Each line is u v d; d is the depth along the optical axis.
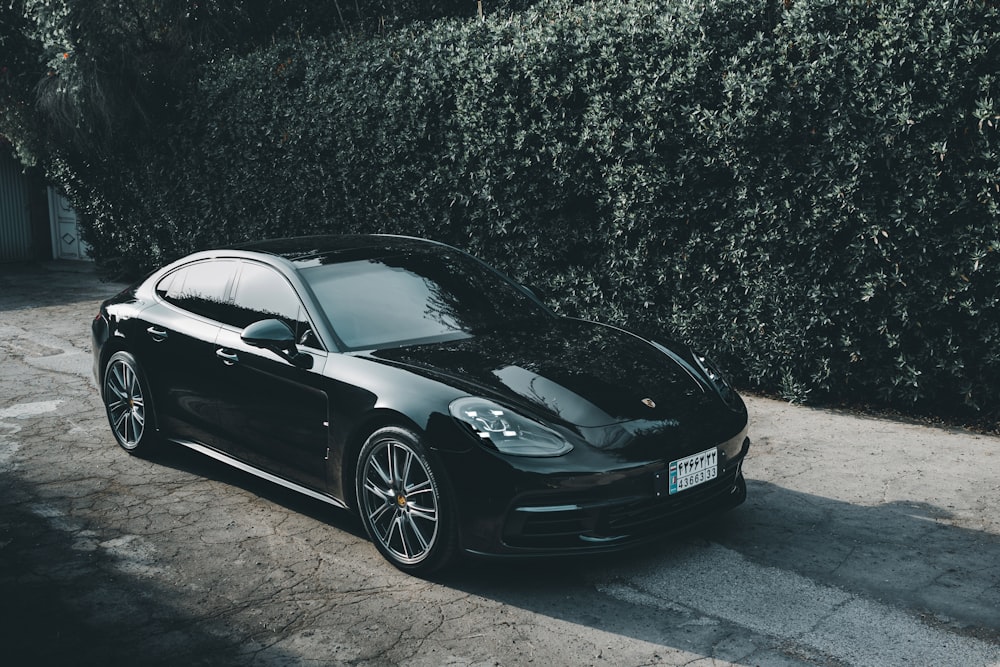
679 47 6.95
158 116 12.84
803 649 3.45
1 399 7.70
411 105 8.95
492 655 3.48
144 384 5.79
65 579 4.24
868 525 4.62
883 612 3.72
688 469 4.02
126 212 14.16
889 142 6.05
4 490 5.48
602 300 7.88
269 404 4.81
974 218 6.00
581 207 7.97
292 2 13.46
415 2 12.74
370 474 4.30
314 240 5.72
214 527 4.84
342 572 4.26
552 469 3.76
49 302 13.14
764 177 6.68
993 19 5.67
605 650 3.49
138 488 5.47
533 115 7.95
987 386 6.21
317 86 10.19
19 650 3.59
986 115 5.69
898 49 5.98
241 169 11.53
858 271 6.46
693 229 7.20
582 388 4.16
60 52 12.52
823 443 5.96
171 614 3.88
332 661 3.47
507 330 4.92
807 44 6.29
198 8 12.84
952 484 5.16
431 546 4.03
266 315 5.01
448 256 5.61
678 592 3.95
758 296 6.94
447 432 3.90
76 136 13.13
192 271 5.72
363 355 4.48
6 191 18.86
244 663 3.48
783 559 4.25
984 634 3.53
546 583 4.07
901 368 6.43
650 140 7.11
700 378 4.56
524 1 11.67
